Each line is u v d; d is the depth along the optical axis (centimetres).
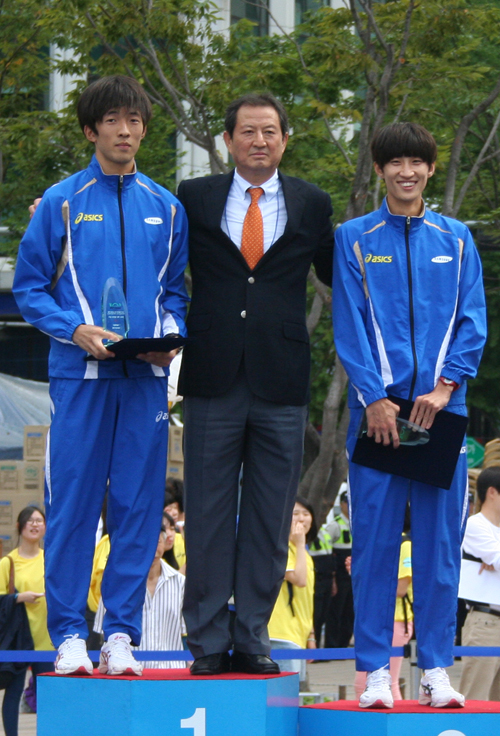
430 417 724
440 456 727
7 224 2066
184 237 758
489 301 2623
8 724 1186
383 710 689
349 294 750
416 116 1853
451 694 701
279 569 761
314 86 1814
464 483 751
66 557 721
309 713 719
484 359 2697
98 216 729
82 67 1841
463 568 1136
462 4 1728
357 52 1648
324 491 1798
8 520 1780
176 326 741
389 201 759
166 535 1109
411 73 1770
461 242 759
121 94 724
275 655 1057
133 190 741
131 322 721
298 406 762
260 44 1911
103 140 729
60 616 714
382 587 736
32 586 1270
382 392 723
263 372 743
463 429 732
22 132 1867
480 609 1146
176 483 1348
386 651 730
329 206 783
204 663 721
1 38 2023
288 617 1149
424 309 741
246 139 752
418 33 1741
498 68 2167
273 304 751
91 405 721
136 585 725
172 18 1702
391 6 1716
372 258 751
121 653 700
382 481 734
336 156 1903
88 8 1688
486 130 2256
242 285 752
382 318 741
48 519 727
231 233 761
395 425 721
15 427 2031
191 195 771
